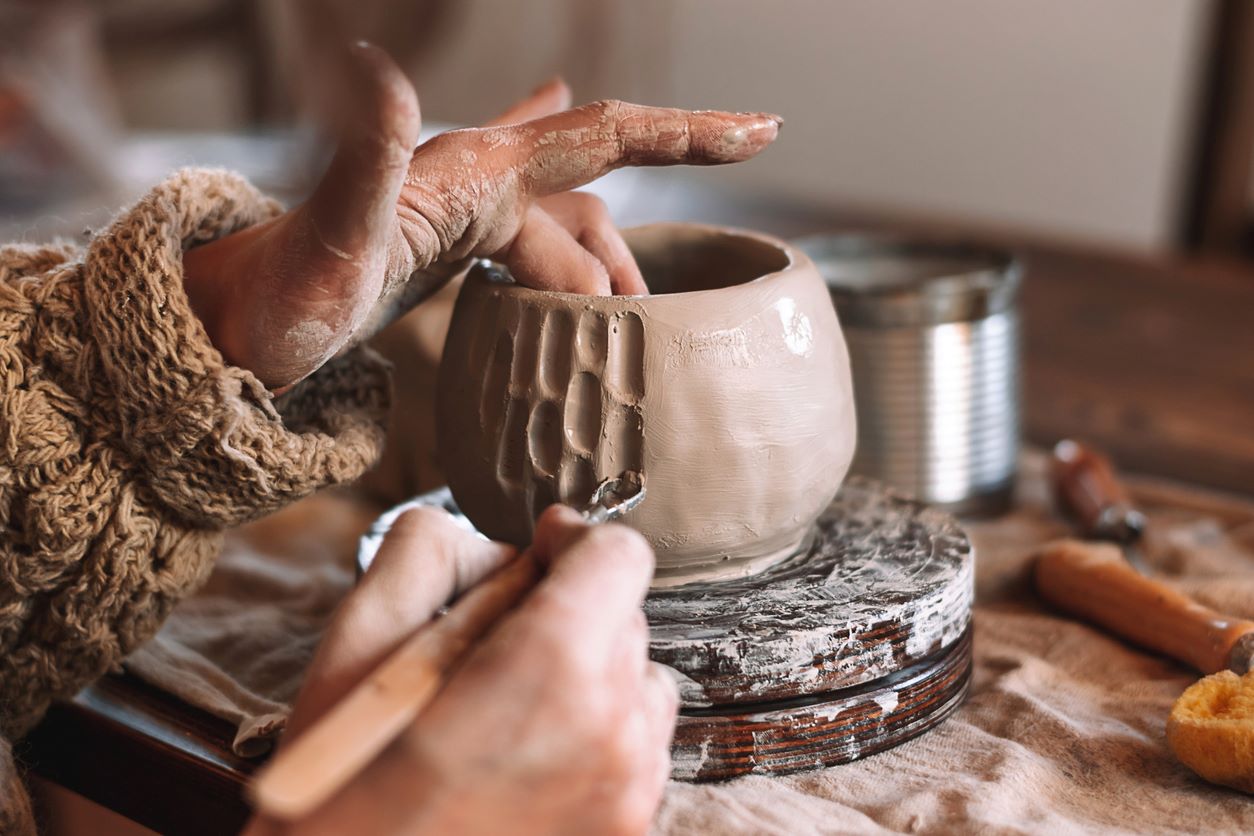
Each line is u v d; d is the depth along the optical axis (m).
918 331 0.70
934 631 0.54
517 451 0.54
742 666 0.51
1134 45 1.83
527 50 1.97
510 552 0.48
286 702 0.58
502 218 0.52
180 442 0.49
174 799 0.55
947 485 0.73
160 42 2.12
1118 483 0.79
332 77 1.44
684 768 0.52
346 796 0.40
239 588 0.69
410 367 0.73
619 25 1.92
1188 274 1.39
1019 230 1.57
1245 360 1.14
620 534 0.43
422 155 0.51
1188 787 0.51
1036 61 1.92
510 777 0.40
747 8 2.13
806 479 0.54
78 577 0.52
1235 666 0.56
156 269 0.49
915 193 2.10
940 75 2.01
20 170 1.25
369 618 0.45
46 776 0.59
